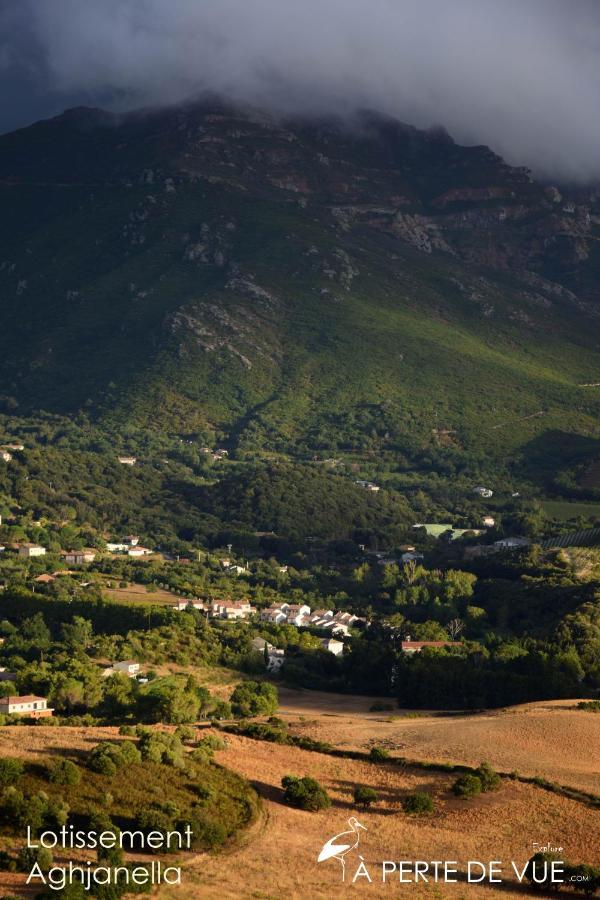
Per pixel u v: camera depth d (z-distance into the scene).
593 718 179.75
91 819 118.56
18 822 116.44
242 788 137.88
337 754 159.50
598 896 115.69
